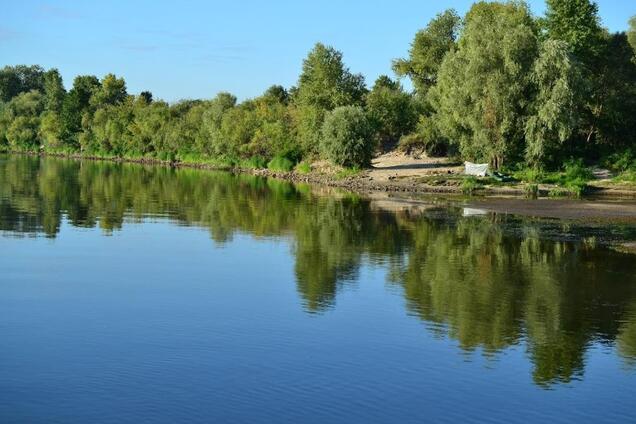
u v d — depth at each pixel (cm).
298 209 6000
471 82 7862
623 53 8969
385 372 2022
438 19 11612
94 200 6425
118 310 2609
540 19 9238
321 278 3186
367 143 9488
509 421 1733
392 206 6247
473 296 2875
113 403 1789
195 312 2597
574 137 8694
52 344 2216
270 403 1803
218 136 13075
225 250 3888
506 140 7950
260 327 2420
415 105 11294
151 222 5000
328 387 1911
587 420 1750
